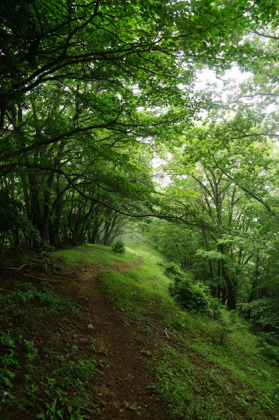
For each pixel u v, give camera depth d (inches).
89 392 159.8
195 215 260.2
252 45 311.1
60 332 214.1
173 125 306.5
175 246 1000.2
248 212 394.0
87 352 205.2
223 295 805.2
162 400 178.1
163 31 171.9
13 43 158.2
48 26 186.2
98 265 538.6
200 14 146.9
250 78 376.8
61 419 126.1
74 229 732.0
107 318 290.7
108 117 291.0
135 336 269.3
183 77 235.6
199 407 182.1
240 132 424.2
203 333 353.4
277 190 499.8
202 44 175.5
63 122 284.0
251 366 317.7
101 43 214.7
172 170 621.0
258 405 221.8
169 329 319.6
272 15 156.4
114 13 173.9
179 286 449.7
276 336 498.0
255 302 561.0
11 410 114.1
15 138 291.3
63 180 537.0
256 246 452.1
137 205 299.0
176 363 238.8
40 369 153.4
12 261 326.6
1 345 154.0
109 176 282.0
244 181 357.4
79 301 302.8
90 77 243.6
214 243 753.0
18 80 176.6
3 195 305.4
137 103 285.9
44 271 354.9
